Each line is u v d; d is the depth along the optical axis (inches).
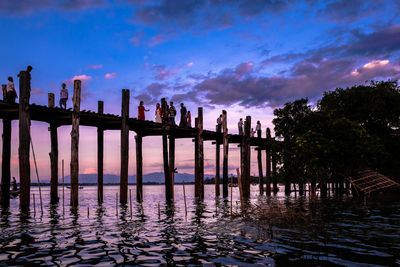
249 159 1175.6
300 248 350.6
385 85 1123.3
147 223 534.9
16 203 942.4
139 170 947.3
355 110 1103.6
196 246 366.6
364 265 286.4
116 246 369.1
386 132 1108.5
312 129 1013.2
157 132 957.8
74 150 713.0
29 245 373.7
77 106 715.4
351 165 977.5
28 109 636.7
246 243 377.4
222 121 1112.2
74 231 462.0
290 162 1092.5
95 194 1774.1
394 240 386.9
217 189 1133.7
